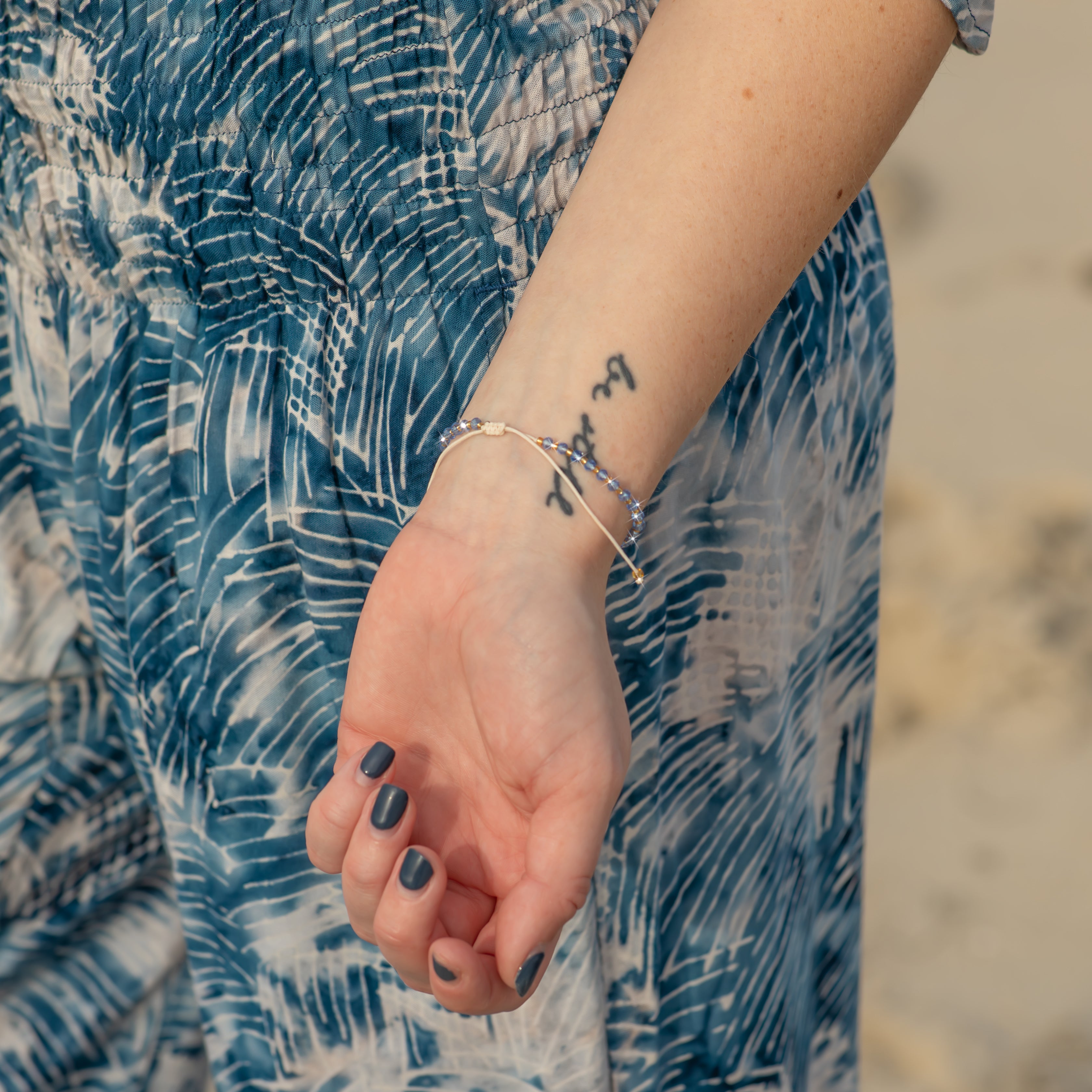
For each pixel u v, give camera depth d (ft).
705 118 2.23
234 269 2.43
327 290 2.40
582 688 2.19
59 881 2.97
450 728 2.26
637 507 2.27
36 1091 2.95
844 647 2.93
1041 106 10.41
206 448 2.47
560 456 2.23
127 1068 3.05
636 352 2.24
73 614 2.86
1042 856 5.03
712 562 2.56
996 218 9.29
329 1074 2.71
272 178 2.36
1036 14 11.68
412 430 2.40
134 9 2.35
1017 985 4.53
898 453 7.15
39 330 2.61
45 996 2.96
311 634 2.52
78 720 2.94
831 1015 3.16
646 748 2.57
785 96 2.23
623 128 2.27
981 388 7.59
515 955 2.19
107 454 2.56
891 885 4.98
